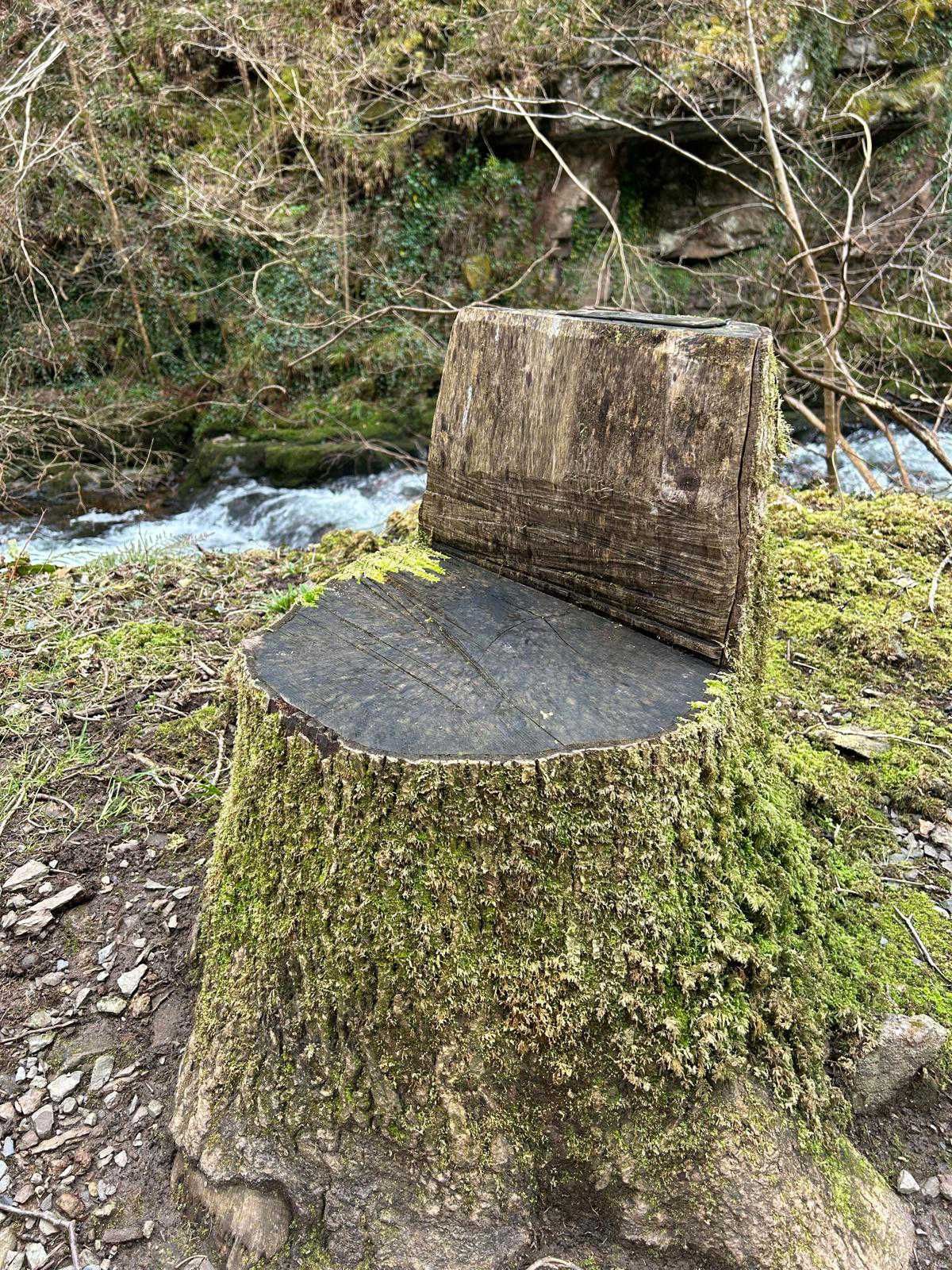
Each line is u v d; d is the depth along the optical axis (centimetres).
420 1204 160
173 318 909
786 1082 168
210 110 932
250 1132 170
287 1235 164
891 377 693
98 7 812
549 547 203
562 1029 160
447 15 855
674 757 159
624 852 158
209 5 879
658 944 162
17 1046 199
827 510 438
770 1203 158
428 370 871
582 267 896
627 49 788
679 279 885
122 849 245
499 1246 159
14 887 231
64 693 307
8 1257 168
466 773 152
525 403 200
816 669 325
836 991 193
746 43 711
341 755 156
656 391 176
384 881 159
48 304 879
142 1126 186
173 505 790
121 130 881
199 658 329
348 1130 164
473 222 902
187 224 877
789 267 570
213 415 875
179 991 208
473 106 825
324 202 886
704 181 870
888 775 272
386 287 882
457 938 158
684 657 182
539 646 184
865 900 229
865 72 805
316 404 870
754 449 167
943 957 214
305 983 168
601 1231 164
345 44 855
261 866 175
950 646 331
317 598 201
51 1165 180
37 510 745
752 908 176
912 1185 177
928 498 442
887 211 812
